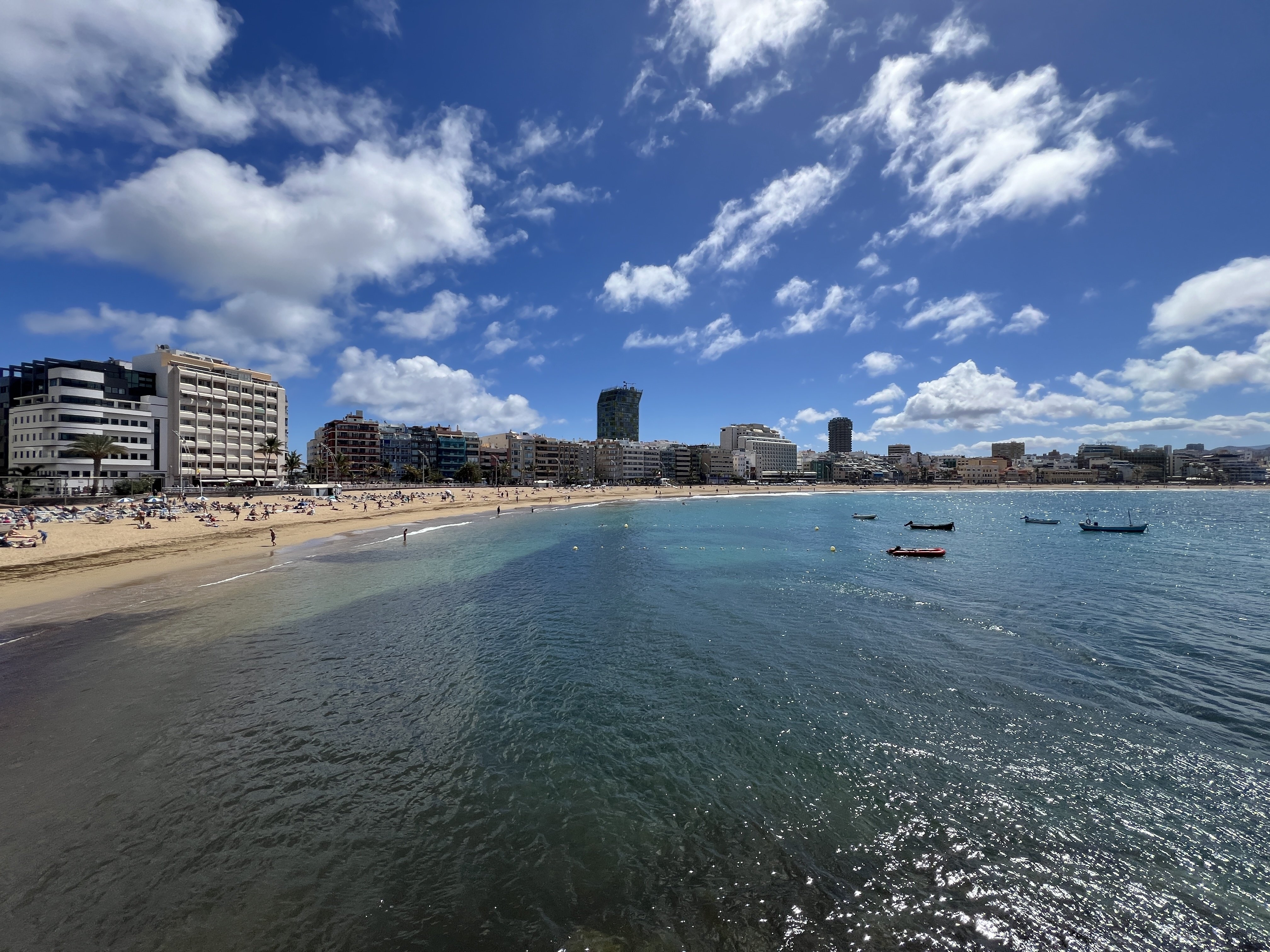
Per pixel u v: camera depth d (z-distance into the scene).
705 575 33.19
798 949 7.07
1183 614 23.64
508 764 11.51
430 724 13.34
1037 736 12.67
